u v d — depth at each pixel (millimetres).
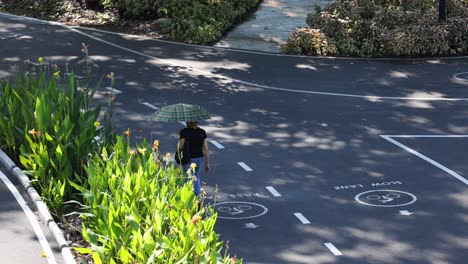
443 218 16953
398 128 23750
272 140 22375
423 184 18969
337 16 35719
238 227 16344
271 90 28125
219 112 25172
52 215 15430
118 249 12094
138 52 33375
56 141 16297
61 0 40594
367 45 33906
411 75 30672
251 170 19859
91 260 13703
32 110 17750
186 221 11953
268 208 17375
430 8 37375
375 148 21766
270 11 40594
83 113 18000
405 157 21000
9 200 16188
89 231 12266
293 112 25344
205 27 35844
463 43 34469
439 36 34000
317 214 17078
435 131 23500
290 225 16484
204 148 17141
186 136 17000
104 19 38719
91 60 31594
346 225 16531
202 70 30734
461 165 20406
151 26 37656
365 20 35125
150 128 23250
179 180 14297
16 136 18281
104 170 14578
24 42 34094
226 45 35219
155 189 13359
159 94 27141
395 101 26859
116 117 24281
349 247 15492
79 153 16188
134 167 14672
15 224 15023
